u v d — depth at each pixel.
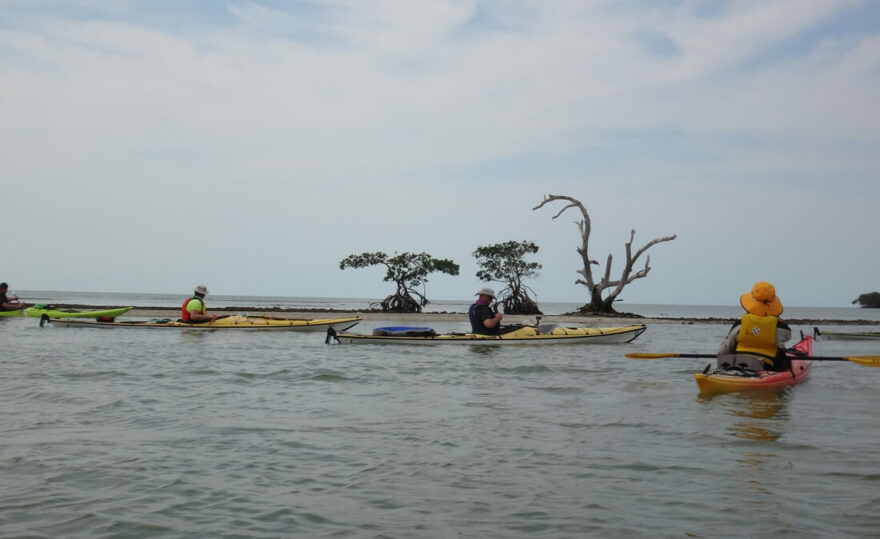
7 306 32.41
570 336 19.17
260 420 7.93
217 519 4.64
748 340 11.28
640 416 8.36
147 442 6.75
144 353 15.73
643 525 4.55
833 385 11.38
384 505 4.95
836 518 4.65
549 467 5.96
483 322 18.59
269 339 20.19
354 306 91.38
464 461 6.14
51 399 9.26
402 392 10.24
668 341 23.81
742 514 4.75
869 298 157.50
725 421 8.06
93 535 4.34
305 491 5.26
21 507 4.82
